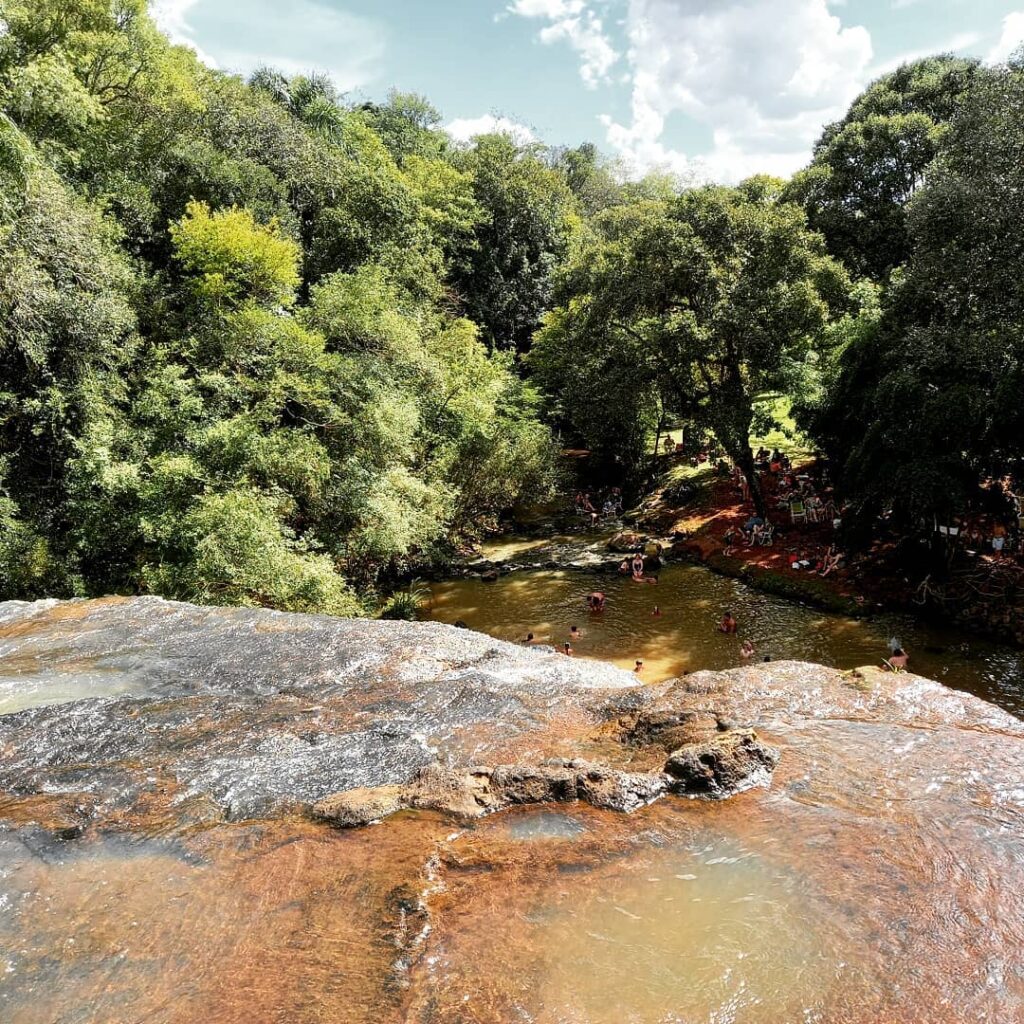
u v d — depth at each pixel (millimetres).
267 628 8391
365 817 4535
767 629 17859
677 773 4633
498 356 32469
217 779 5129
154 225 22219
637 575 22609
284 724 5895
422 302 29406
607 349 24625
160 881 4102
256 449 16391
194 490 15484
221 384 17656
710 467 30641
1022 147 14500
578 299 27344
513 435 27250
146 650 7848
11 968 3471
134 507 14977
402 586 22844
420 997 3150
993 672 14547
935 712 5262
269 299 21297
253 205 23969
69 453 15891
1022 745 4742
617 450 34000
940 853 3791
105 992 3301
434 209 35406
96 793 5008
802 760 4730
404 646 7645
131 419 16609
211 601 13961
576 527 29344
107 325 16453
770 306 20781
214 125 25078
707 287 21469
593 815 4422
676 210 21891
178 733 5816
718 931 3414
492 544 27688
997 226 14906
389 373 21562
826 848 3924
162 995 3270
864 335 19422
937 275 16312
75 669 7383
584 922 3547
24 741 5742
